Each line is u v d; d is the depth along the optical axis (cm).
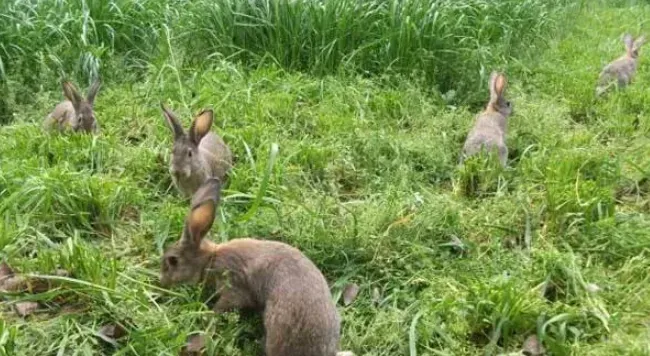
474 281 197
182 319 187
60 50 305
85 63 301
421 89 303
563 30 405
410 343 182
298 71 312
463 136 273
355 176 246
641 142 268
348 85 299
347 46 316
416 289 200
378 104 286
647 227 219
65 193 221
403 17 312
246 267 190
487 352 184
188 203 233
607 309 193
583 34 412
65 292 191
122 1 328
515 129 276
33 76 297
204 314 189
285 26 315
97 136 252
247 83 295
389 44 310
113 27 324
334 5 314
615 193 242
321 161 249
